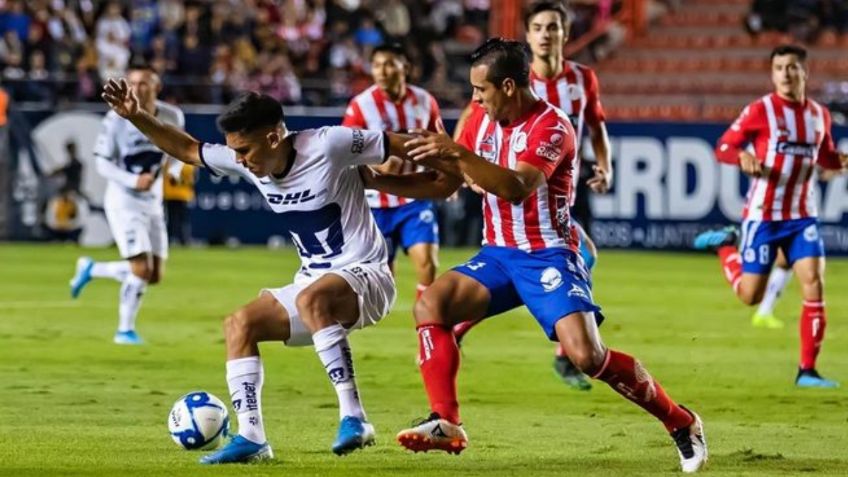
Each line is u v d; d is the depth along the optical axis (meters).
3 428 20.94
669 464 18.52
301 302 17.89
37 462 18.08
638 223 60.38
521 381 27.11
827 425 22.44
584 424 22.09
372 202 29.95
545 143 17.61
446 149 17.02
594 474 17.69
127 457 18.47
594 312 17.92
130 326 32.50
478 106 19.03
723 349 32.81
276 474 17.30
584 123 28.02
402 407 23.72
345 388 17.67
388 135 18.14
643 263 56.03
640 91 73.50
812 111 29.02
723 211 59.44
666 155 59.88
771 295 37.84
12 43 64.88
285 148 17.97
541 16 26.62
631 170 60.25
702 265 55.69
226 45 67.88
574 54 75.00
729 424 22.47
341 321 18.20
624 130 60.19
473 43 74.31
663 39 76.50
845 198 58.72
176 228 61.03
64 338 32.94
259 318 18.08
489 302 18.23
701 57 75.75
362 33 71.56
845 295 46.00
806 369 27.48
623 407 23.95
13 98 62.25
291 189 18.14
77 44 66.06
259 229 61.97
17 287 44.72
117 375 27.14
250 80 64.50
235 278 48.25
